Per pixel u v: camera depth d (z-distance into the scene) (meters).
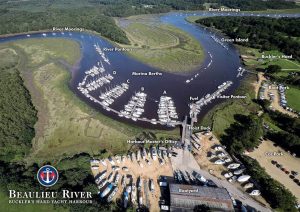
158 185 126.88
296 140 147.75
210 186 125.56
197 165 138.88
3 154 143.75
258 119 167.75
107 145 153.62
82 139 158.00
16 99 188.75
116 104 190.88
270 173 134.00
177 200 113.44
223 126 170.75
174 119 175.12
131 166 137.50
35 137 159.00
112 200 119.62
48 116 177.75
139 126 168.62
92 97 198.88
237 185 127.62
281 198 115.06
